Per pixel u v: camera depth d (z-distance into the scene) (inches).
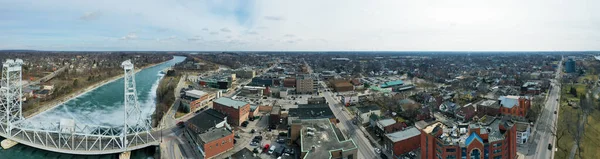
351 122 5994.1
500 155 3560.5
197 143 4503.0
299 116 5561.0
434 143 3612.2
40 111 7362.2
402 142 4190.5
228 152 4424.2
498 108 6023.6
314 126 4554.6
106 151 4288.9
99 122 6515.8
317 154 3602.4
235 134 5201.8
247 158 4210.1
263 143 4776.1
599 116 5659.5
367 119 5895.7
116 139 4719.5
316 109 5989.2
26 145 4670.3
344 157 3690.9
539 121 5625.0
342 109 7145.7
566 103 6993.1
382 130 5000.0
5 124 4980.3
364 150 4495.6
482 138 3499.0
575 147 4325.8
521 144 4505.4
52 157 4352.9
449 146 3380.9
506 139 3703.3
